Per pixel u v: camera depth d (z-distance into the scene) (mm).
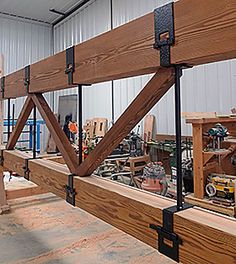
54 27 7832
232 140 2818
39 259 1903
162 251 878
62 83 1441
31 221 2619
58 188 1486
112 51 1073
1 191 2891
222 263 710
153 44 893
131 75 1068
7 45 7133
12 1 6480
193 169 2596
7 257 1931
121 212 1044
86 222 2602
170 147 4047
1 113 3025
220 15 708
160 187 2328
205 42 744
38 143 6277
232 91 4016
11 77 2244
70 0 6477
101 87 6152
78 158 1475
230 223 760
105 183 1218
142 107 994
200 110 4418
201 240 762
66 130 5441
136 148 4547
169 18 837
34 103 1857
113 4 5844
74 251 2023
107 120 5941
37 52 7629
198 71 4406
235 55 736
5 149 2441
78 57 1297
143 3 5211
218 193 2359
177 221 828
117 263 1844
